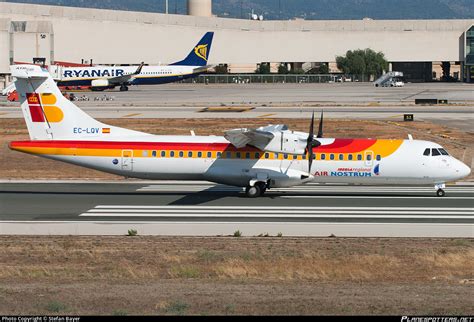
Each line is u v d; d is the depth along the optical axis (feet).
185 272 276.82
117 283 258.16
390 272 281.33
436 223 376.27
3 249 318.65
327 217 391.04
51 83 458.50
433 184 463.01
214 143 457.27
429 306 223.10
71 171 572.92
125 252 313.53
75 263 295.89
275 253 311.68
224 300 229.86
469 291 244.63
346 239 339.57
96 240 336.49
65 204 427.74
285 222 377.71
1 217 387.75
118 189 488.44
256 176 452.76
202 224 372.17
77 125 463.42
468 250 316.81
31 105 460.55
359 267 288.51
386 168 453.99
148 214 397.60
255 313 214.48
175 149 456.04
